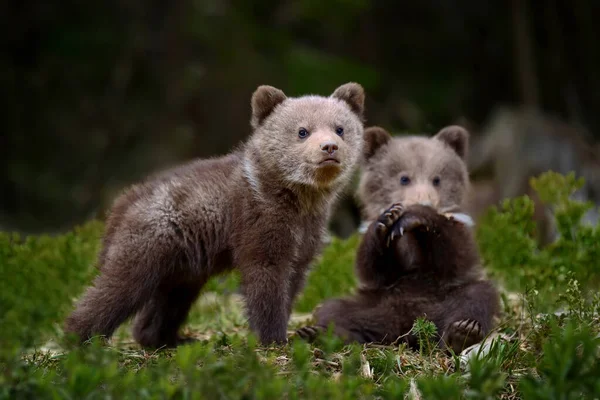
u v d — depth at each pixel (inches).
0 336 407.8
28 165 1368.1
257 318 391.9
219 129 1347.2
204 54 1381.6
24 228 1294.3
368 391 267.3
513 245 501.0
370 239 440.1
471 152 1128.2
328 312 426.9
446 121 1476.4
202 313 520.4
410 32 1536.7
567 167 1039.0
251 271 394.6
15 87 1373.0
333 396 258.8
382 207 521.3
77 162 1364.4
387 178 520.7
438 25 1537.9
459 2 1541.6
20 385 273.7
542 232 758.5
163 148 1336.1
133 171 1316.4
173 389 259.9
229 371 268.1
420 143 531.8
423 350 377.4
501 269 509.0
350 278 550.3
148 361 344.2
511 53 1525.6
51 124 1375.5
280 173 399.5
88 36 1382.9
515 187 1021.2
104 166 1353.3
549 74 1505.9
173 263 405.4
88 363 302.7
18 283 503.2
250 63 1357.0
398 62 1529.3
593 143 1322.6
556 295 428.5
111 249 399.5
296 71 1353.3
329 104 424.2
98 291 394.3
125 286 392.8
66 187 1349.7
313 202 408.5
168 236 398.0
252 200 397.7
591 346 259.3
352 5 1439.5
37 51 1397.6
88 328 390.6
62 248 532.7
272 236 394.9
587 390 253.8
